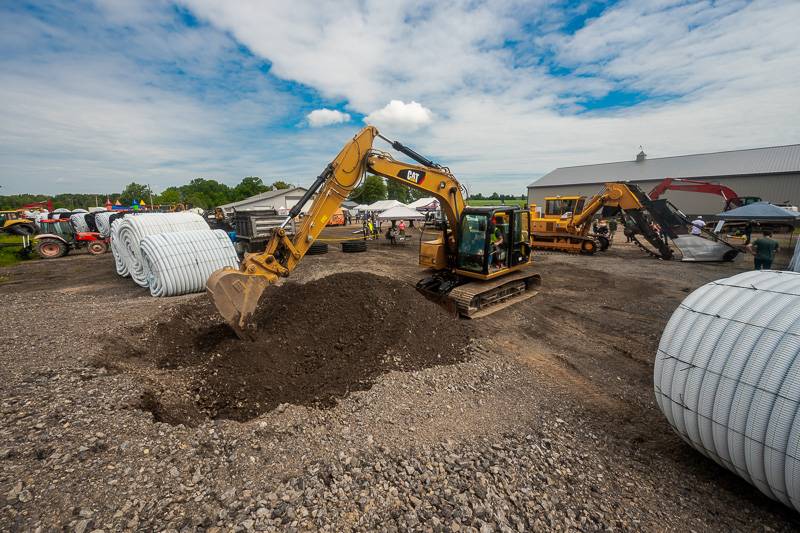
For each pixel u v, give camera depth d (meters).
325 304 7.58
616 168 50.28
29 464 3.48
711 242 16.45
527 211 10.95
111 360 6.00
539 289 11.93
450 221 10.20
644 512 3.32
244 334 6.86
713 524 3.22
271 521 3.02
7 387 4.88
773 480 3.06
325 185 8.24
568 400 5.45
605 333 8.27
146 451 3.77
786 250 18.28
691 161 44.12
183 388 5.49
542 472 3.76
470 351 7.02
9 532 2.78
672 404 3.88
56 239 19.56
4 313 8.59
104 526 2.90
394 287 8.24
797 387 2.87
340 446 4.03
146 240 10.93
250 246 18.14
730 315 3.55
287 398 5.09
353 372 5.73
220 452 3.85
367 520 3.09
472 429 4.50
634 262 16.64
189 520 2.99
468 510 3.21
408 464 3.76
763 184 36.12
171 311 8.62
